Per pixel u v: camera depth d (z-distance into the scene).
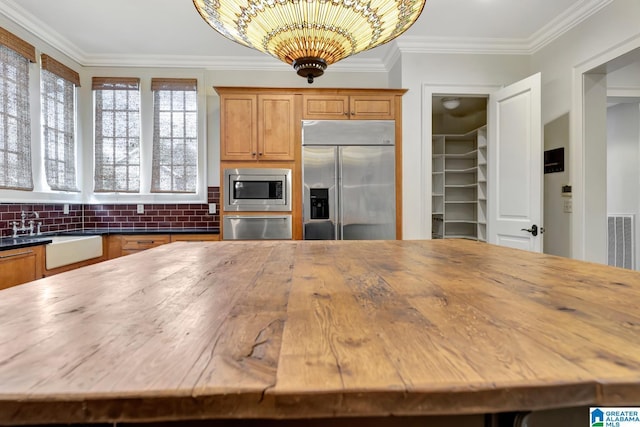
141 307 0.73
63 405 0.40
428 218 3.30
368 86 3.76
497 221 3.15
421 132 3.29
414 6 1.43
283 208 3.22
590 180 2.70
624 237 4.39
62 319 0.65
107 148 3.56
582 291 0.85
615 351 0.50
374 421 0.48
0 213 2.64
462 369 0.44
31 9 2.71
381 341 0.54
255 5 1.34
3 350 0.51
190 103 3.62
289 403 0.40
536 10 2.73
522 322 0.62
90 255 2.96
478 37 3.19
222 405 0.40
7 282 2.14
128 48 3.39
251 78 3.70
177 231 3.31
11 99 2.64
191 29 3.03
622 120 4.43
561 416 0.51
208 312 0.69
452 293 0.83
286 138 3.23
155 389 0.40
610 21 2.44
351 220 3.21
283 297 0.80
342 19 1.39
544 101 3.13
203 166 3.68
